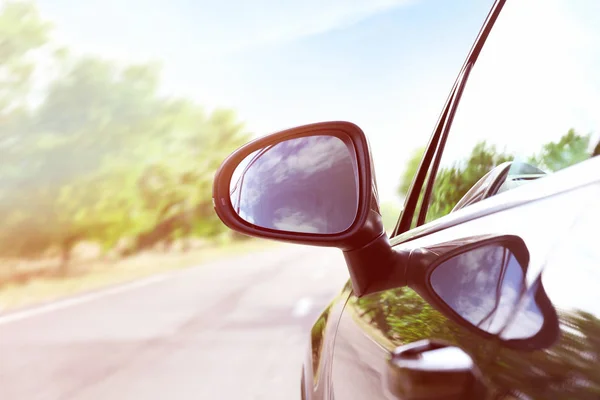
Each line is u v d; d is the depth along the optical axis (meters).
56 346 8.44
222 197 1.63
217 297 13.22
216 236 62.12
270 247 59.38
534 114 1.33
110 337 8.91
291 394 5.28
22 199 24.73
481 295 1.01
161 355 7.36
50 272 26.77
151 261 36.25
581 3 1.18
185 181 42.31
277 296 12.74
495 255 1.03
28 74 22.66
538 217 0.98
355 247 1.57
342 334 1.82
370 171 1.52
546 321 0.82
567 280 0.82
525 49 1.50
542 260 0.90
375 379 1.28
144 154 28.98
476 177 1.64
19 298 17.23
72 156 25.17
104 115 25.81
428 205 2.10
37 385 6.33
